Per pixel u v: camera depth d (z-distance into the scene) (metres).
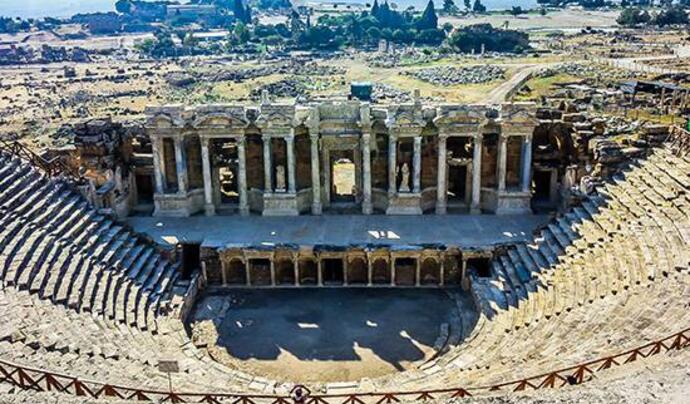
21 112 148.38
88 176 52.78
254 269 49.97
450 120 53.31
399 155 56.25
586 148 53.22
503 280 45.78
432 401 24.77
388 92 153.25
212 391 30.72
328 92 162.88
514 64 171.25
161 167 55.69
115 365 31.84
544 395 24.44
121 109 148.00
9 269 38.00
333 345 42.00
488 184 56.53
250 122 54.62
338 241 50.12
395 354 40.84
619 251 39.66
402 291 48.81
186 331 43.72
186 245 50.53
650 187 44.50
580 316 35.03
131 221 55.09
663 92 82.94
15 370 26.44
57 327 34.41
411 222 54.00
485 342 38.06
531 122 53.16
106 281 42.28
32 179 48.19
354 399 25.47
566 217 48.22
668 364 25.72
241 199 56.12
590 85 120.12
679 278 33.91
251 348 41.78
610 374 25.72
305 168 57.12
